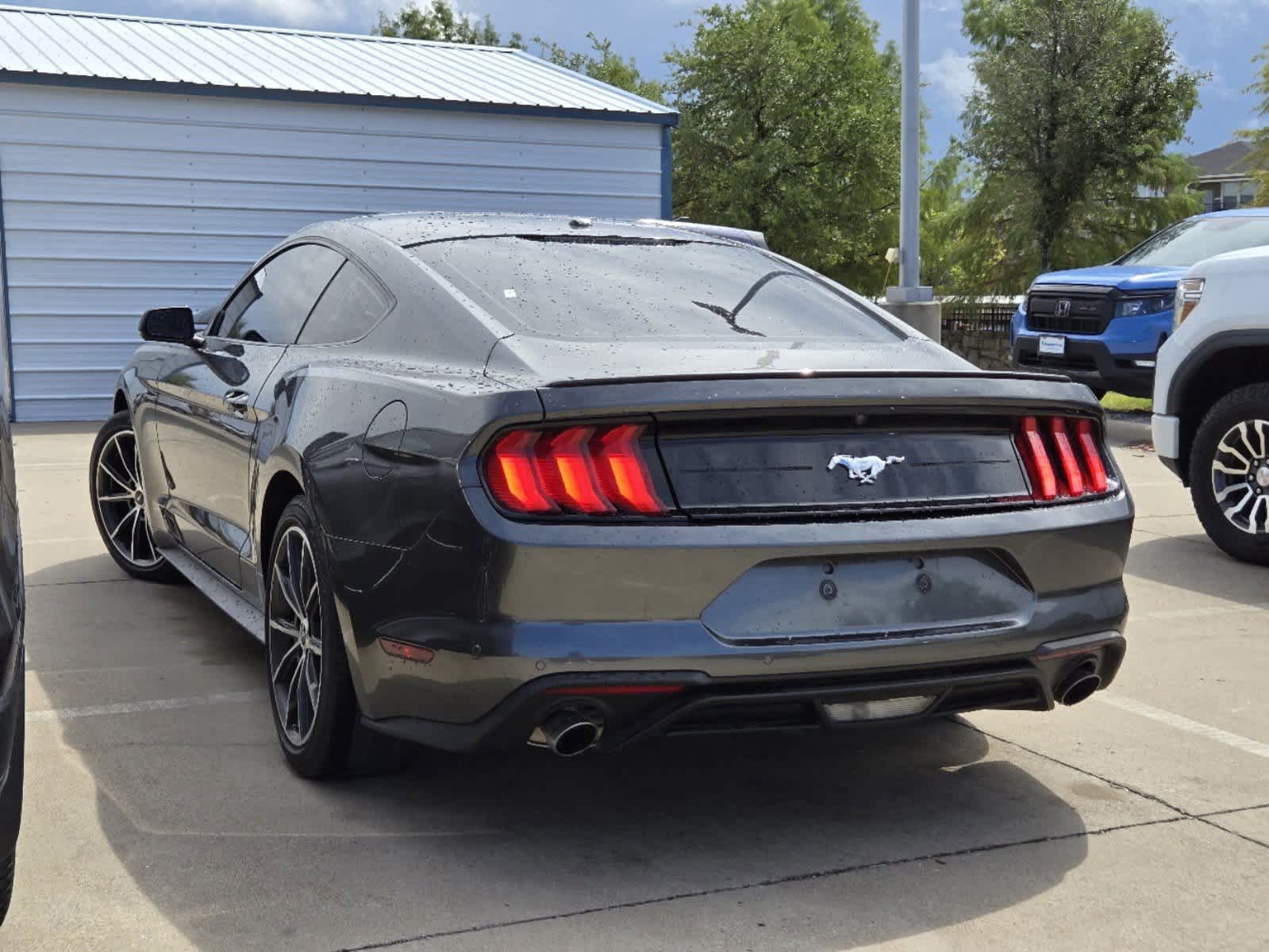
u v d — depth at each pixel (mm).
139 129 12883
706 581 2613
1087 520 2982
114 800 3098
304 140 13609
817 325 3486
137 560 5457
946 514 2820
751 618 2648
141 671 4191
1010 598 2898
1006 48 27516
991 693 2945
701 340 3162
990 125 26594
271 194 13531
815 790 3270
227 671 4203
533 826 3002
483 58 17219
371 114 13875
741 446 2699
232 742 3531
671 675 2580
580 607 2572
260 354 3936
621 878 2725
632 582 2580
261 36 16312
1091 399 3062
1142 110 26031
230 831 2930
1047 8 26281
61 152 12602
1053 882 2742
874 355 3223
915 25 13609
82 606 5051
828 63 41469
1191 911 2621
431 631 2684
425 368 3037
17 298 12578
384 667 2824
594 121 14922
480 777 3314
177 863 2754
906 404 2771
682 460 2656
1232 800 3232
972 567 2861
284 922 2498
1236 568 5980
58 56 13305
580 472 2592
